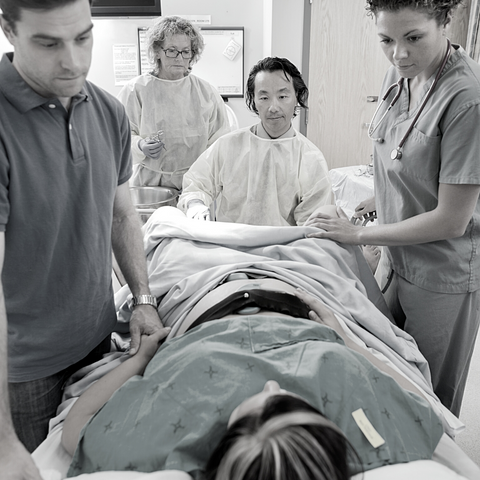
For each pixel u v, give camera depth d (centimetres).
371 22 379
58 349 111
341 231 144
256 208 187
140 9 331
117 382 103
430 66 125
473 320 143
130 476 79
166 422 85
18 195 92
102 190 107
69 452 95
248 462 60
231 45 374
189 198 181
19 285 101
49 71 86
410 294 146
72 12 80
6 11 80
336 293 133
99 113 107
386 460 81
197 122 245
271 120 177
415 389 102
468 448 171
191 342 100
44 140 94
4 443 75
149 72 241
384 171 146
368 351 112
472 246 134
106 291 118
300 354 92
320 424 64
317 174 183
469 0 372
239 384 86
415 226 129
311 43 379
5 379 80
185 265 140
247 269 132
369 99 399
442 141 123
